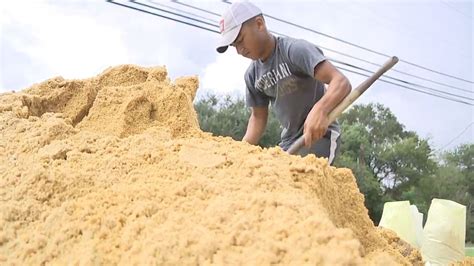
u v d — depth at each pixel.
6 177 1.42
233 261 0.94
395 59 2.48
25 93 2.05
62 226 1.19
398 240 1.83
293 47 2.86
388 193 24.09
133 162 1.43
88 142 1.59
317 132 2.46
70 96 2.06
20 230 1.24
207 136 1.81
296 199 1.11
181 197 1.22
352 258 0.88
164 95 1.93
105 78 2.15
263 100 3.45
